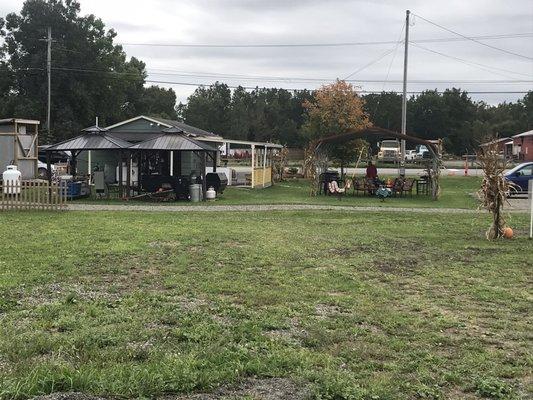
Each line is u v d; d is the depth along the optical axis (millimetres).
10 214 17438
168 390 4156
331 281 8484
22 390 3904
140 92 77375
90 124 61281
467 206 22438
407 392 4375
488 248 12039
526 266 10008
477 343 5707
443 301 7434
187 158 31453
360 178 32594
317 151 29250
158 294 7422
